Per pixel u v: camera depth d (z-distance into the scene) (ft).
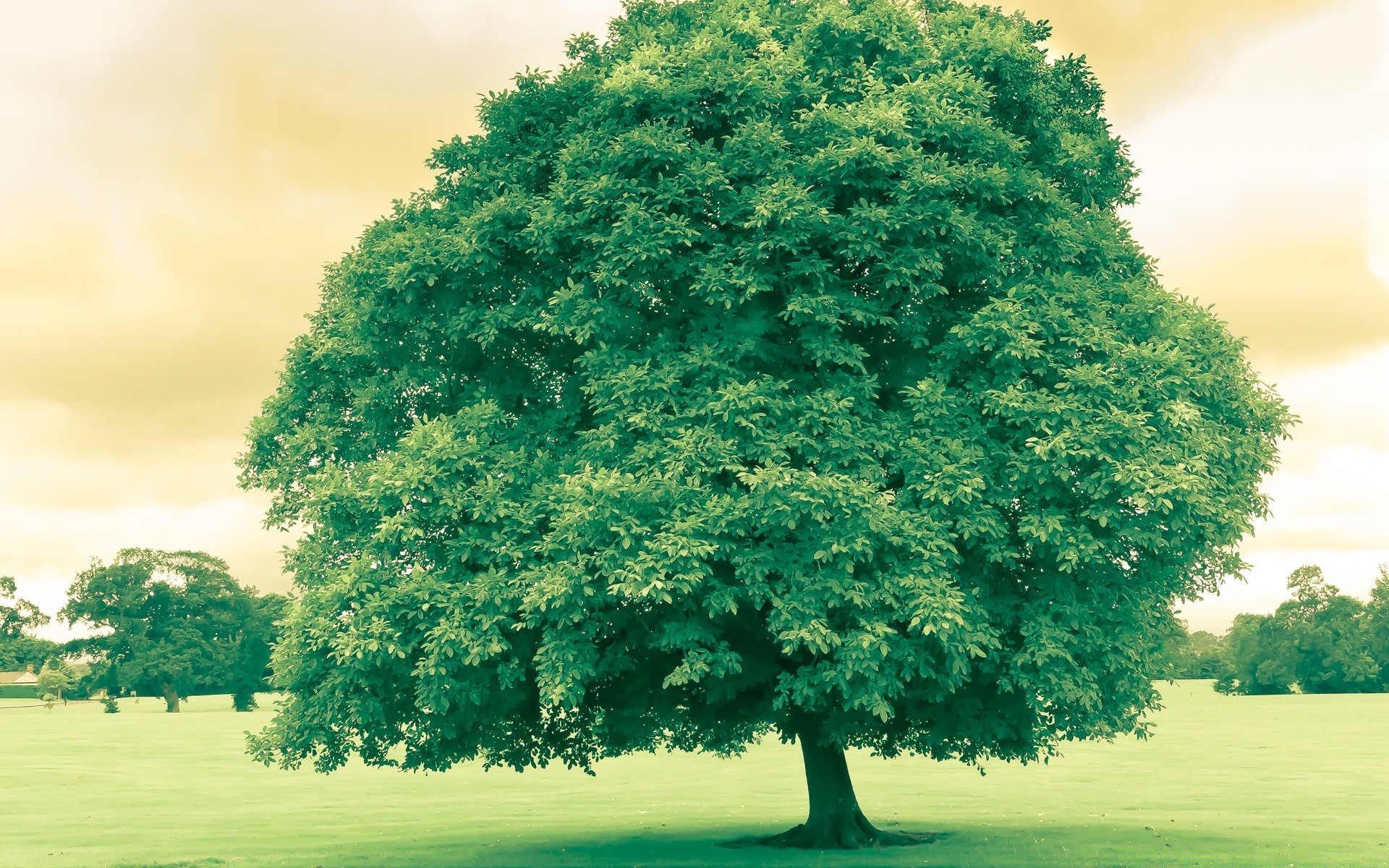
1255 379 61.16
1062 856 63.72
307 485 61.93
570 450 56.80
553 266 57.98
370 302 58.85
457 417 56.34
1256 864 59.77
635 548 47.88
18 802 111.45
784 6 64.95
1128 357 53.06
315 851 71.56
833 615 50.80
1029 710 58.18
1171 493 47.42
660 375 52.60
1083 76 69.31
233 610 433.07
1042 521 50.49
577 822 91.71
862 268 58.90
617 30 70.18
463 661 48.75
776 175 53.98
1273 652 484.33
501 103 63.72
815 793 72.08
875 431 52.65
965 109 57.57
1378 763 149.89
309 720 54.44
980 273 55.98
